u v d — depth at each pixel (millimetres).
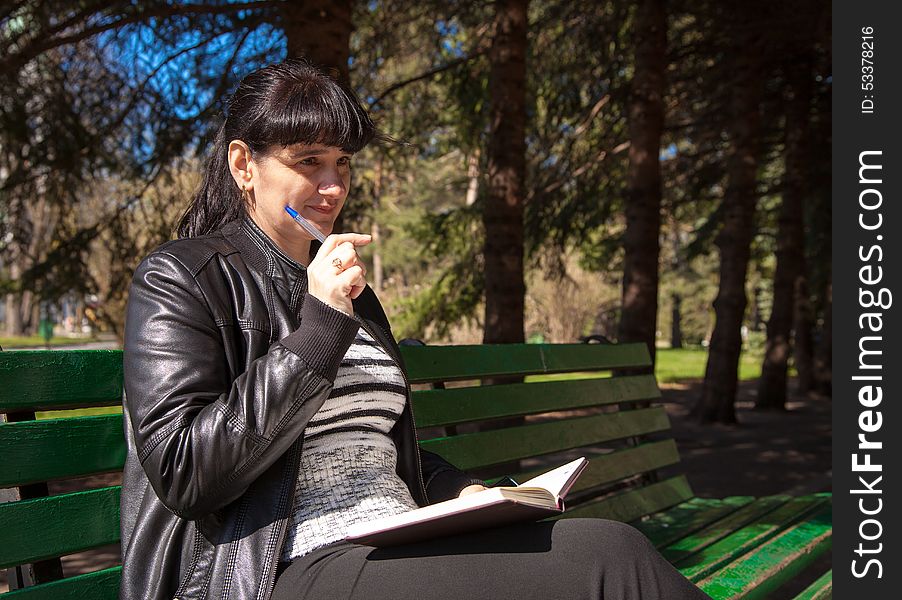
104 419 1793
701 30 10180
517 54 6633
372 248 22484
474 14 8555
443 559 1483
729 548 2861
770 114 13164
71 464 1722
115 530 1775
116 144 6840
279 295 1761
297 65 1824
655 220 8391
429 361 2604
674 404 14070
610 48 9688
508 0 6605
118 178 7020
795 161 13312
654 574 1440
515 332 6613
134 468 1658
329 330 1558
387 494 1703
